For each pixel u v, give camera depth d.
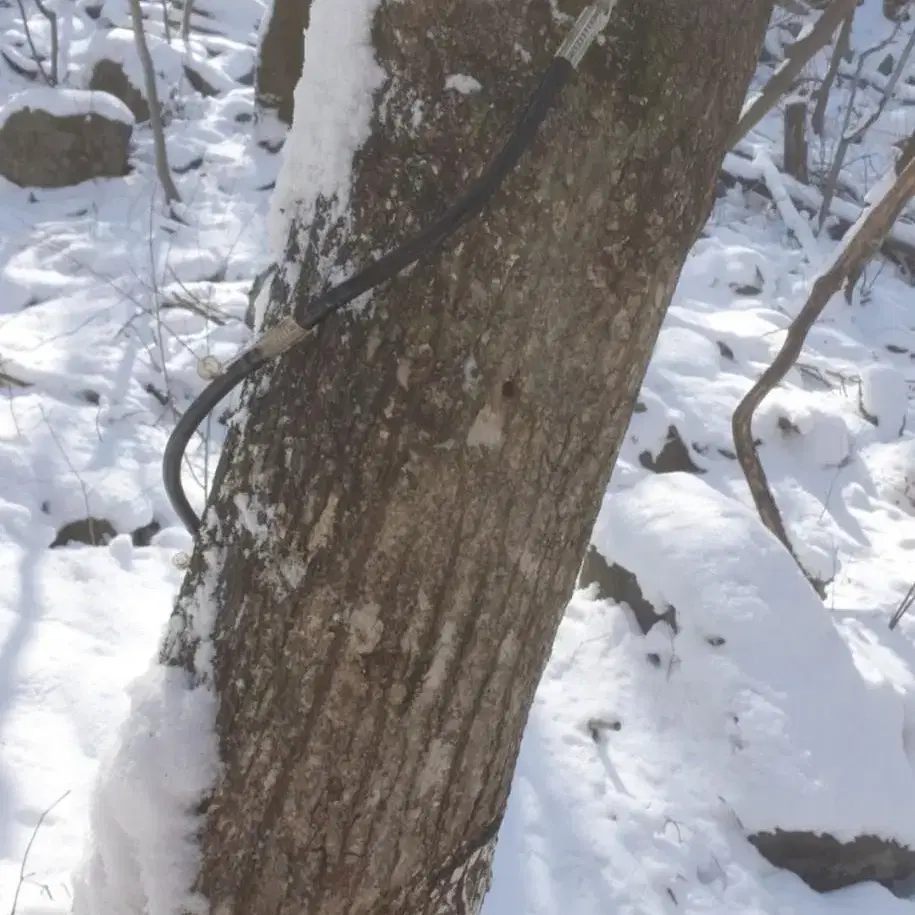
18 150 6.11
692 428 5.01
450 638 0.89
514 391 0.84
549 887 2.49
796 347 2.91
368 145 0.83
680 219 0.85
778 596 3.21
